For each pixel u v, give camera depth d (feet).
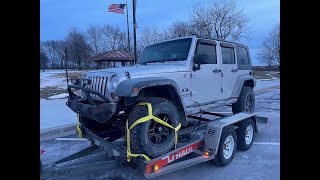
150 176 10.92
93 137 14.19
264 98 44.09
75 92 14.98
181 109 13.71
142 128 11.19
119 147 12.26
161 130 12.14
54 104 37.42
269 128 22.26
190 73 15.23
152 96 13.58
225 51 18.99
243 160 15.02
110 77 12.44
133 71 12.60
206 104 16.71
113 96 12.04
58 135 21.80
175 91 13.23
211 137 13.51
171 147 12.25
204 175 13.12
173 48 16.51
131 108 12.92
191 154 13.96
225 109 30.01
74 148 18.21
